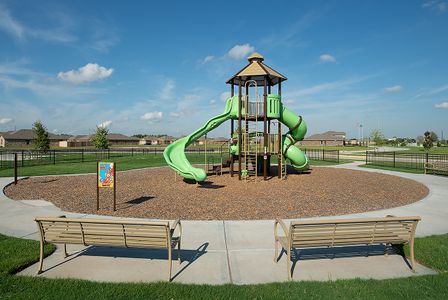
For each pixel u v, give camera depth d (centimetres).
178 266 517
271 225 762
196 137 1622
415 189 1319
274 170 2152
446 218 833
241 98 1620
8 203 1034
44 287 429
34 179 1658
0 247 588
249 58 1670
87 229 490
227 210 928
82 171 2066
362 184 1461
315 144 13750
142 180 1611
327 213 888
